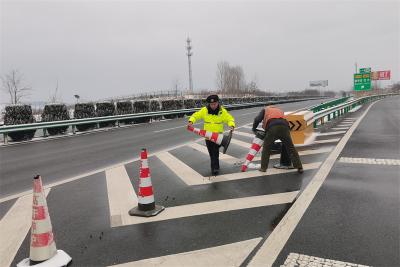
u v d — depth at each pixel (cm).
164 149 1088
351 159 784
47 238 359
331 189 570
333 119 1811
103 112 2102
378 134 1173
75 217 495
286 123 690
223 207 508
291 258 350
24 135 1575
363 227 418
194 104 3347
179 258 361
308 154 860
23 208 550
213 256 361
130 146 1212
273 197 543
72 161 967
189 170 759
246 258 354
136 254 374
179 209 508
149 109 2542
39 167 904
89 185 673
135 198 577
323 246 373
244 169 723
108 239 414
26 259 367
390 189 561
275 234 407
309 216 458
